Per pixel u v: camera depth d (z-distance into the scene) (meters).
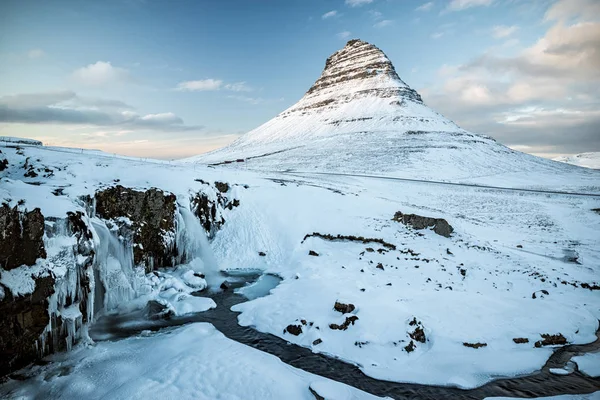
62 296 11.05
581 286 17.53
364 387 9.87
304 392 9.36
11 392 8.93
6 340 9.36
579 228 30.03
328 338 12.30
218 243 22.95
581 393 9.70
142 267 16.50
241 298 16.38
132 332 12.72
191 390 9.15
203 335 12.42
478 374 10.48
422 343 12.00
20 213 10.11
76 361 10.48
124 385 9.30
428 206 36.56
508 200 39.97
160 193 18.19
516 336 12.52
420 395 9.59
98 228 14.77
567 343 12.36
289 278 18.72
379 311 13.58
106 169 21.38
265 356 11.15
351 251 22.17
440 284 17.22
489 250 23.64
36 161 20.41
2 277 9.39
